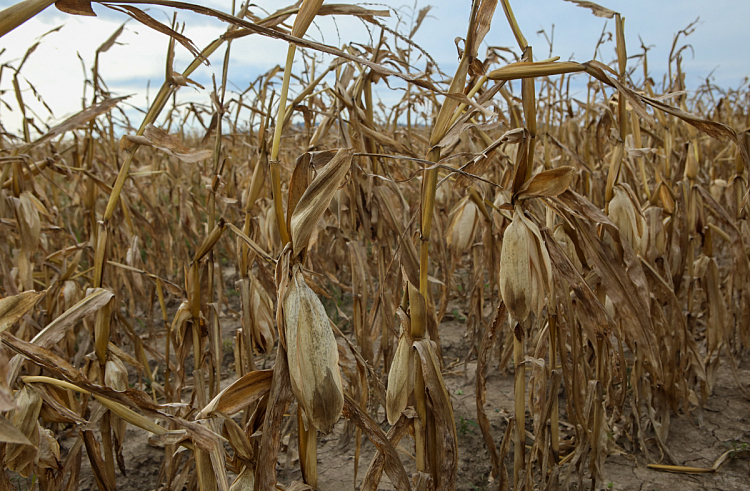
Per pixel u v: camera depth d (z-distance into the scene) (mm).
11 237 3031
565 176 1299
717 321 2758
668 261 2557
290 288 1045
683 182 2455
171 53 1465
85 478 2301
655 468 2311
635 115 2277
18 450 1211
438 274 4641
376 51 2160
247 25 847
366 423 1194
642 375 2377
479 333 2971
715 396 2953
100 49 2354
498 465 1873
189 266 1813
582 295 1489
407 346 1320
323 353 1012
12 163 2174
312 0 1114
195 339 1803
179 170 4938
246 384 1140
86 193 2508
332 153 1194
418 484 1336
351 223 2490
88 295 1421
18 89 2301
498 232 2461
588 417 1949
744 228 2971
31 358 1054
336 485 2248
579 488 1982
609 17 1664
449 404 1280
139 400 1121
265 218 2658
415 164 3141
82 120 1383
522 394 1736
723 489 2154
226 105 1891
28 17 709
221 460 1150
